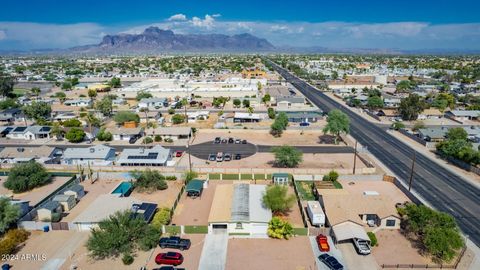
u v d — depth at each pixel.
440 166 82.31
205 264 45.28
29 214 56.78
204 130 113.19
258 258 46.56
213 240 51.03
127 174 75.56
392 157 88.38
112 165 81.06
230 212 54.72
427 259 46.16
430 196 65.75
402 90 184.75
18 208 54.47
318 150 93.88
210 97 175.00
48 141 105.19
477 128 109.25
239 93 174.88
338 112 99.25
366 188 68.50
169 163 82.94
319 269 44.16
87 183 73.62
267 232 52.00
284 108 148.38
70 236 52.22
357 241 48.59
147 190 69.44
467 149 81.75
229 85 194.38
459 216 58.16
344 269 44.03
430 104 143.50
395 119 130.25
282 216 58.03
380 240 50.78
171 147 96.88
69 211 61.00
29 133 108.19
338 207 55.72
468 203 62.97
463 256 46.78
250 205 57.22
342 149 94.75
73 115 135.75
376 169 79.50
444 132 102.62
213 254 47.56
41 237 51.97
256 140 103.56
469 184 71.69
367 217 55.41
